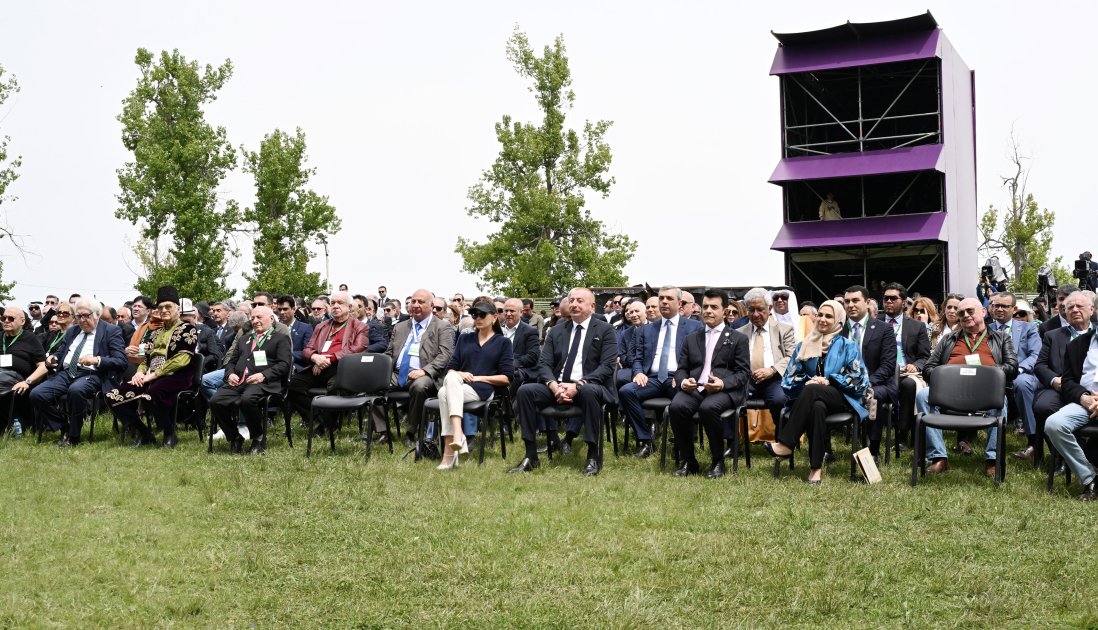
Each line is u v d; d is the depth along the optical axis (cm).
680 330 907
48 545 592
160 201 2734
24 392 1005
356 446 935
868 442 850
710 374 815
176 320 990
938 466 780
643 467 832
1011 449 867
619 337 1055
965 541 577
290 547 595
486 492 723
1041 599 489
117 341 1012
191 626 482
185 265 2783
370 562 566
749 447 876
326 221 2959
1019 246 3859
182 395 986
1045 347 789
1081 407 693
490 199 2811
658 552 569
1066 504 655
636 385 898
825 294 2528
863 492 697
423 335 947
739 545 580
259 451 910
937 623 469
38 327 1293
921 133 2430
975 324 847
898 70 2348
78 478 777
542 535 605
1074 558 541
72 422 969
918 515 634
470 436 916
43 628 474
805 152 2427
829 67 2212
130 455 902
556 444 902
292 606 505
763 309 862
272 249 2873
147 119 2827
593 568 550
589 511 655
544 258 2675
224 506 686
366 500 695
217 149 2873
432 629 475
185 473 795
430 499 696
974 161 2812
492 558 568
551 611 489
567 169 2769
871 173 2209
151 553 579
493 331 879
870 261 2469
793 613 483
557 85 2752
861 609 488
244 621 488
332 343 997
